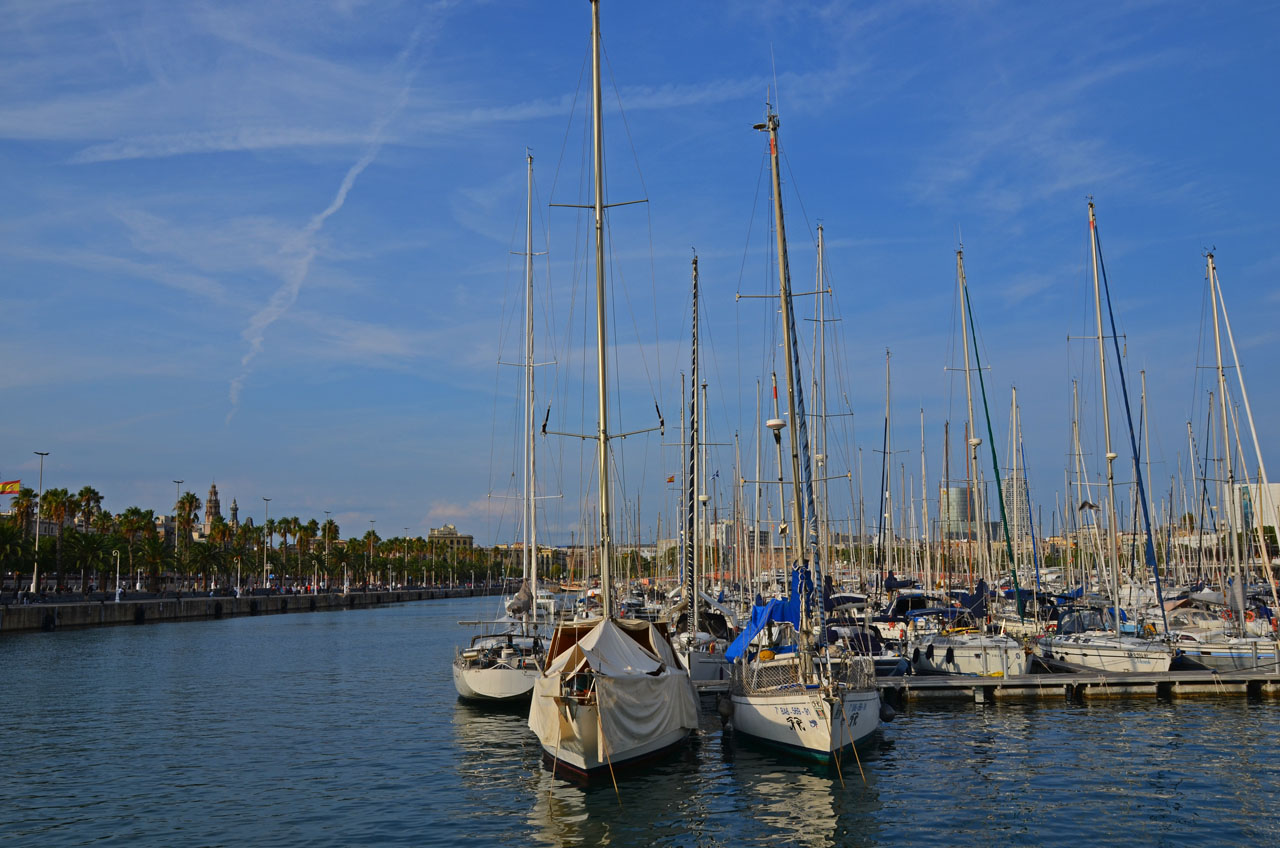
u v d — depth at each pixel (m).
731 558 74.00
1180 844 19.59
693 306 43.62
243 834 20.83
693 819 21.77
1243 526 54.22
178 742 31.67
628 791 24.17
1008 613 53.72
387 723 35.06
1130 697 37.22
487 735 32.31
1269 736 29.55
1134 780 24.53
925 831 20.75
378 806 23.09
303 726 34.62
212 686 47.00
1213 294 45.91
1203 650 41.16
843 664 28.14
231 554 153.62
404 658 62.31
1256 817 21.27
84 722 36.06
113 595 119.19
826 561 43.16
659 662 27.41
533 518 45.31
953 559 81.19
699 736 30.80
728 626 46.38
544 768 27.03
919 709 35.25
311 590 186.88
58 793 24.58
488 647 40.44
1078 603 53.53
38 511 111.06
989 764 26.55
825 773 25.44
